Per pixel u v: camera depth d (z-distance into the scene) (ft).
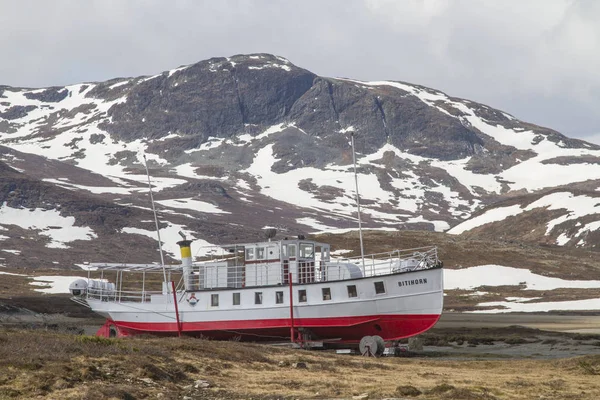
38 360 119.03
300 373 141.79
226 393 115.14
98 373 116.47
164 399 106.32
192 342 171.32
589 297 630.74
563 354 231.50
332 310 218.38
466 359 207.92
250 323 226.58
